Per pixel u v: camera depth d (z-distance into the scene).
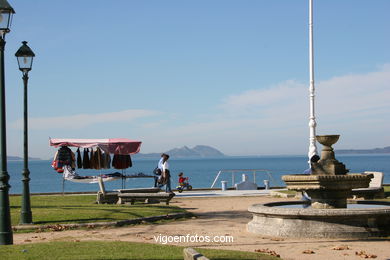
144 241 11.64
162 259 8.88
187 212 16.97
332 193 13.07
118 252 9.53
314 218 11.97
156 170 25.58
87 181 24.14
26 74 14.05
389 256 9.65
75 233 12.99
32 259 8.94
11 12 10.64
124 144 24.89
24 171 14.06
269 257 9.28
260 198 25.12
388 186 30.61
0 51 10.70
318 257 9.64
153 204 20.55
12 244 10.77
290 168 161.25
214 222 15.41
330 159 13.33
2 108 10.70
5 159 10.80
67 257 9.05
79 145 24.42
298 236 11.96
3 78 10.69
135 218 15.02
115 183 78.06
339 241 11.38
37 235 12.71
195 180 89.81
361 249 10.39
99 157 25.27
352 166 171.62
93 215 15.11
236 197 26.05
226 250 9.98
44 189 65.69
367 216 11.84
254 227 12.93
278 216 12.34
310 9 25.80
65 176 24.25
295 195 24.09
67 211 15.98
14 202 20.64
